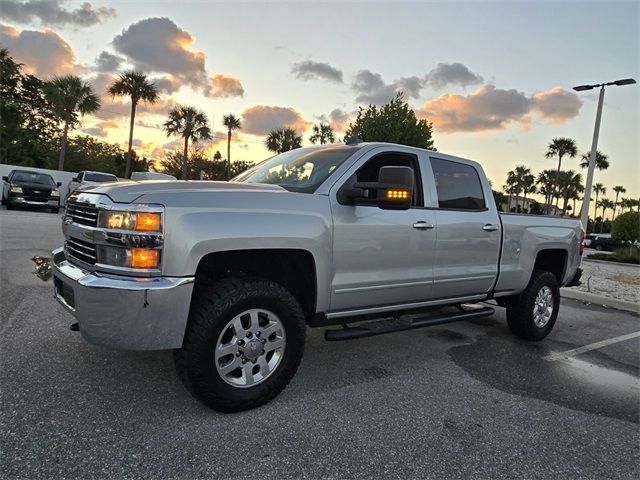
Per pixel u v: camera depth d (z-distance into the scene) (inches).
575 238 213.6
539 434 114.7
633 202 3786.9
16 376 125.0
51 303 194.5
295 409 119.4
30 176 722.8
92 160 1902.1
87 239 107.4
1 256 288.2
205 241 105.3
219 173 1771.7
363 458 98.6
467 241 165.3
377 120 777.6
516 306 194.4
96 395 117.5
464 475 95.0
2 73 1438.2
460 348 182.5
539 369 163.6
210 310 107.4
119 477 86.3
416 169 156.7
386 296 144.5
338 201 132.0
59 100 1207.6
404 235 145.3
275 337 120.8
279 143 1521.9
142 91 1301.7
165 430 103.8
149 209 101.1
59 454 91.8
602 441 113.3
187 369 107.0
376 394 132.3
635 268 625.6
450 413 123.0
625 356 185.9
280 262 132.3
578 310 277.3
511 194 2851.9
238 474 90.0
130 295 98.3
